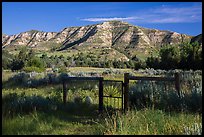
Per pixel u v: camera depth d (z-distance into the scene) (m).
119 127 6.52
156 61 55.28
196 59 45.09
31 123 7.02
